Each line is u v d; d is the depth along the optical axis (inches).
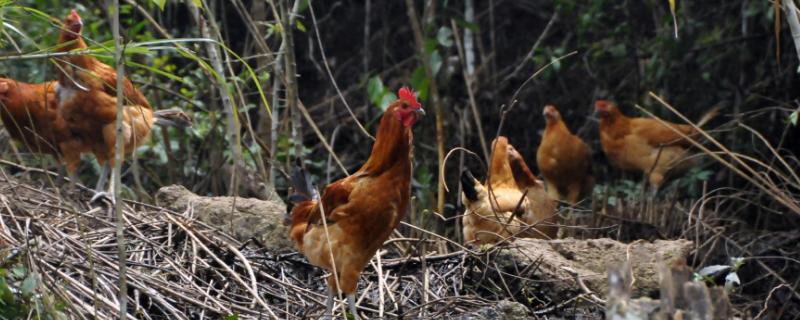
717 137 639.8
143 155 576.7
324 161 671.8
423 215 450.0
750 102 641.6
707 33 695.7
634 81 722.2
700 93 682.2
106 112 450.0
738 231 527.5
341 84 783.1
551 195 657.0
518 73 763.4
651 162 632.4
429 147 666.2
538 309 370.3
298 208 346.0
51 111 453.7
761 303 439.8
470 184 449.1
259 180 526.9
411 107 319.0
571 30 733.3
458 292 379.2
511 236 407.5
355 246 325.1
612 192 639.1
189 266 371.6
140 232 391.5
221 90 490.3
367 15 732.7
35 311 300.7
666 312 237.1
